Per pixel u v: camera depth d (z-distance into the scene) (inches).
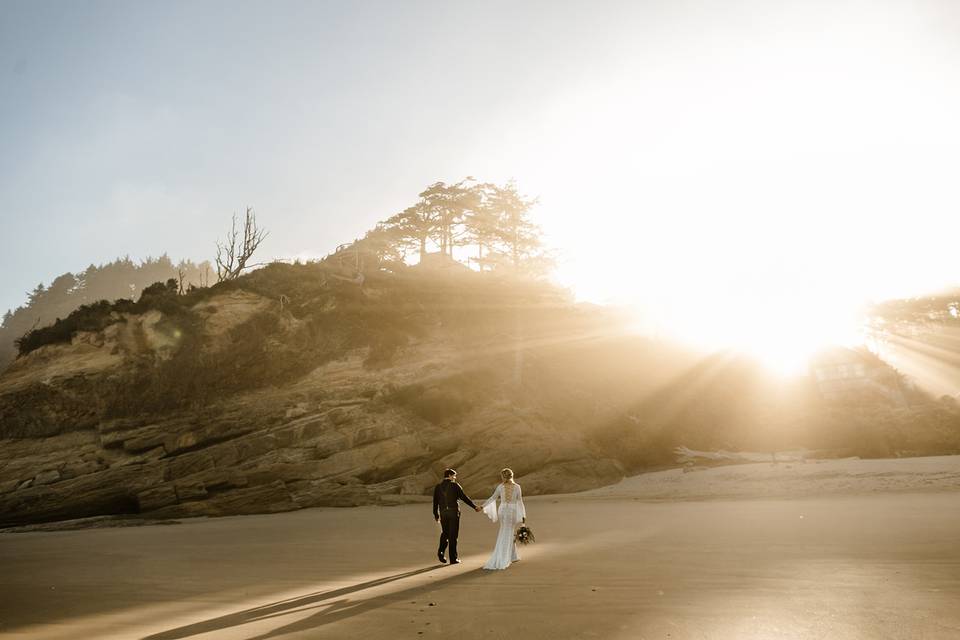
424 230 2677.2
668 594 268.2
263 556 510.0
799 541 422.0
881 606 229.3
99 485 1221.1
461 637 213.8
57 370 1472.7
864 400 1923.0
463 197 2642.7
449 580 343.9
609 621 224.5
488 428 1462.8
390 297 1817.2
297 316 1683.1
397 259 2613.2
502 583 321.4
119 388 1438.2
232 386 1496.1
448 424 1478.8
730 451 1630.2
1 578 448.1
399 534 655.8
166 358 1529.3
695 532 515.2
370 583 351.3
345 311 1704.0
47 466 1294.3
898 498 760.3
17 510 1161.4
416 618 247.8
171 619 278.1
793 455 1537.9
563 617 235.0
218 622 264.8
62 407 1411.2
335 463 1304.1
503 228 2640.3
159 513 1123.9
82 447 1352.1
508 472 401.1
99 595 355.9
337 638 221.8
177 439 1333.7
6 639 249.8
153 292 1806.1
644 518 684.1
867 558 338.3
